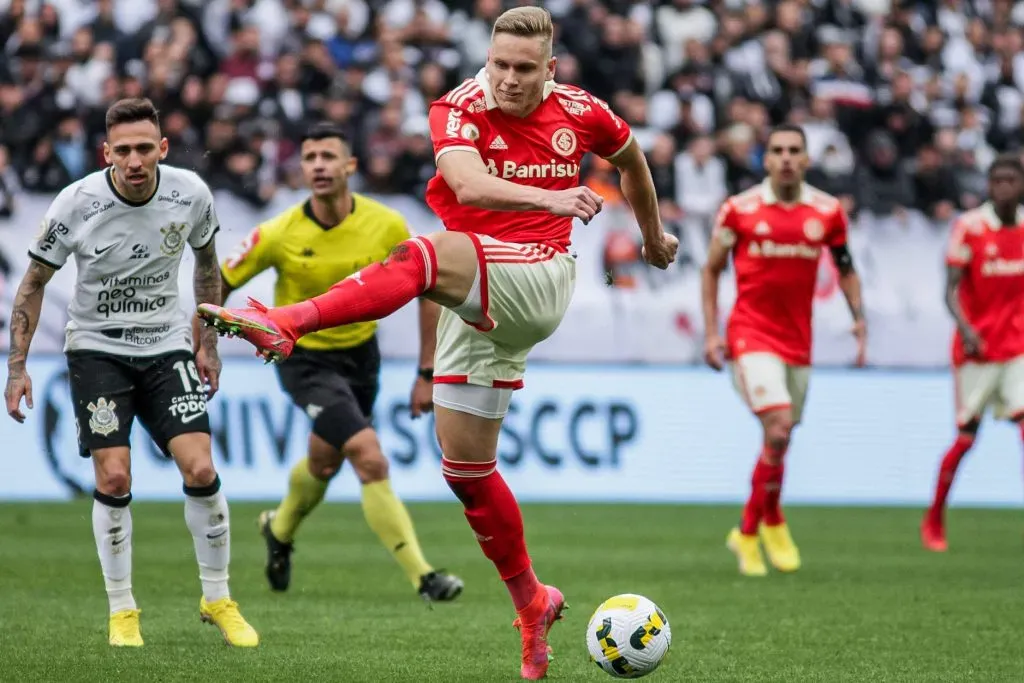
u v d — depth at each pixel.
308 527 42.41
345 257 29.11
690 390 51.50
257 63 56.97
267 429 47.91
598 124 18.14
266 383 48.00
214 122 54.16
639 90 61.03
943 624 24.50
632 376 51.06
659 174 57.06
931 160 60.81
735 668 19.72
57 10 58.62
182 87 54.91
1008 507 52.78
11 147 53.12
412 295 16.72
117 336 21.08
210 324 15.77
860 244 55.84
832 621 24.84
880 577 32.00
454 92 17.59
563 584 30.03
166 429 21.14
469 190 16.30
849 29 66.19
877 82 64.38
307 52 57.06
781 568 33.16
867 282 55.31
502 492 18.22
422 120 56.56
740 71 61.84
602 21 61.47
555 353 52.44
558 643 22.16
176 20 57.06
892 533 43.12
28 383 20.62
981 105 67.00
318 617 24.84
